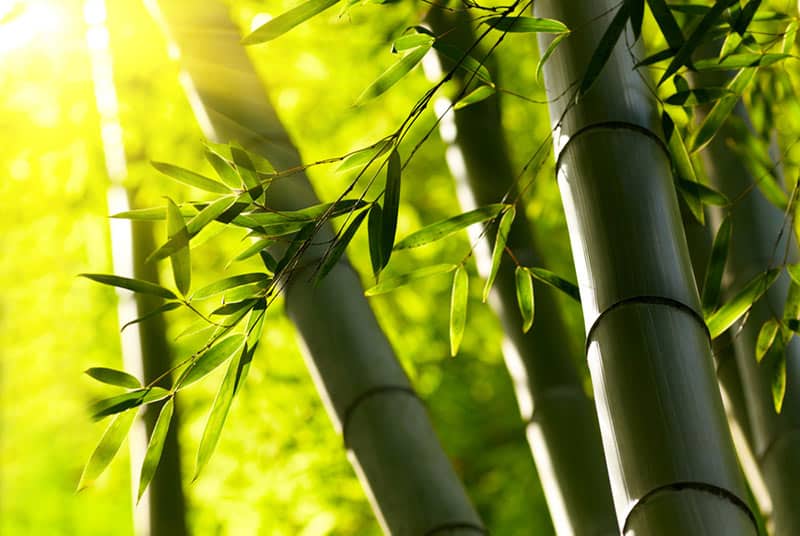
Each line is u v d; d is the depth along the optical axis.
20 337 6.61
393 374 3.97
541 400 4.42
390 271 7.46
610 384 2.59
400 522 3.64
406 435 3.79
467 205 4.96
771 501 3.75
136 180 6.11
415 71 7.48
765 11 3.90
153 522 4.33
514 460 7.02
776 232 4.31
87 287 7.16
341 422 3.90
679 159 3.50
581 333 7.20
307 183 4.38
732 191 4.43
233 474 6.94
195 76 4.61
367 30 6.92
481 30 5.51
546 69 3.18
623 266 2.69
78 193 6.88
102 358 7.04
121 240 5.27
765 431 3.88
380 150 2.98
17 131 6.87
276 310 7.19
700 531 2.32
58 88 6.69
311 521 6.74
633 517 2.41
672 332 2.61
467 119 5.14
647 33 5.69
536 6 3.34
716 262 3.60
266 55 7.30
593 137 2.90
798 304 3.61
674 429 2.46
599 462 4.16
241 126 4.45
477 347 7.33
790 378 3.95
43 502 6.58
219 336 3.05
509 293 4.81
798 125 4.44
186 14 4.73
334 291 4.12
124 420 3.16
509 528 6.82
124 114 6.25
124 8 6.01
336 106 7.47
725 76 4.64
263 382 7.15
